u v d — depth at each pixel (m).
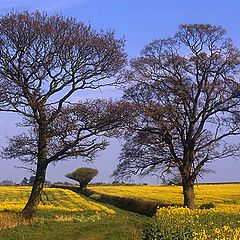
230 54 36.00
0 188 94.19
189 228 18.34
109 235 22.52
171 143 37.16
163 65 36.47
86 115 29.59
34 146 30.83
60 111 29.77
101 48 29.45
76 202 55.78
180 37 36.56
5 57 28.09
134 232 23.27
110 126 30.45
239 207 32.50
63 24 28.72
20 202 47.81
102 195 69.12
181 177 37.31
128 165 37.69
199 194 61.50
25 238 22.47
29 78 28.70
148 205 47.16
